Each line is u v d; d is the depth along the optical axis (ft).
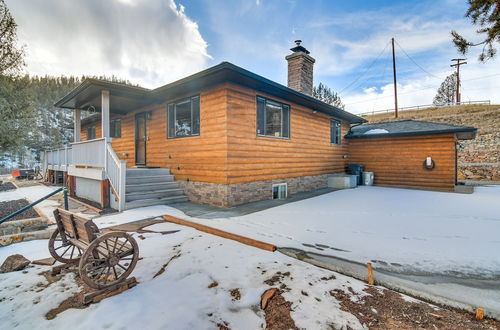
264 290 7.50
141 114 29.45
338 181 33.78
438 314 6.32
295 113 28.19
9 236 11.76
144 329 5.85
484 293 7.11
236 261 9.62
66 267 9.04
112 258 7.65
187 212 17.99
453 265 9.11
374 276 8.16
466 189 31.63
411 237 12.44
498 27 8.82
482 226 14.52
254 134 22.53
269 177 24.31
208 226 13.76
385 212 18.35
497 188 35.06
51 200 24.12
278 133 25.73
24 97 31.58
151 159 27.86
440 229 13.89
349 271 8.53
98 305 6.86
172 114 24.99
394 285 7.59
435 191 31.12
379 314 6.31
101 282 7.95
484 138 61.98
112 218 16.01
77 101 25.63
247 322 6.12
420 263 9.29
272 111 24.91
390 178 36.47
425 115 96.99
